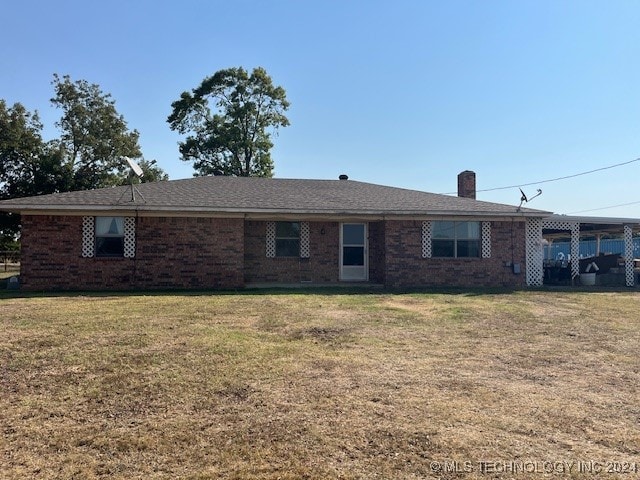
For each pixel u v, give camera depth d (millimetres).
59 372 5469
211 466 3408
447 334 7871
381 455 3572
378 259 16328
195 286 14375
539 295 13531
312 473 3309
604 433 3992
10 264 32938
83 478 3246
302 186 18609
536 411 4461
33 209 13406
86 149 33125
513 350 6844
